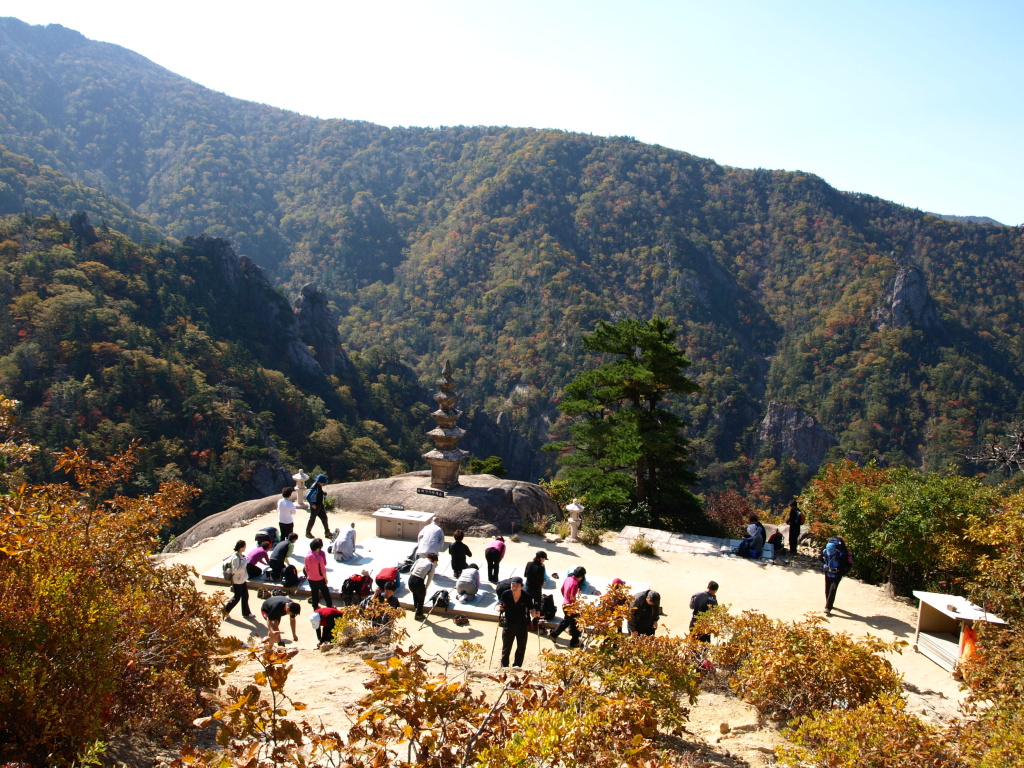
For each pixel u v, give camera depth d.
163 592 7.05
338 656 8.74
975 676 7.09
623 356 20.97
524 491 18.08
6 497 5.83
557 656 6.43
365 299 175.12
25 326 64.62
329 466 76.81
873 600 12.60
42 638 4.49
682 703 7.61
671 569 14.33
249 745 3.88
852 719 5.36
